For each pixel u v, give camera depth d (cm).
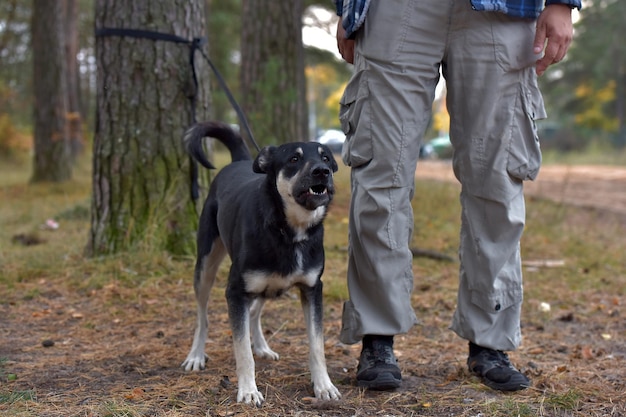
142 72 554
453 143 327
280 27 964
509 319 336
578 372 367
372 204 318
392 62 310
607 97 3762
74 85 1775
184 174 569
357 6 312
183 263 559
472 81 311
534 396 326
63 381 342
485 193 321
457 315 343
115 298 499
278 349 403
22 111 2294
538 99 323
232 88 2297
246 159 427
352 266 338
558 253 742
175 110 562
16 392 317
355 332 334
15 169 1902
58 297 506
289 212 318
